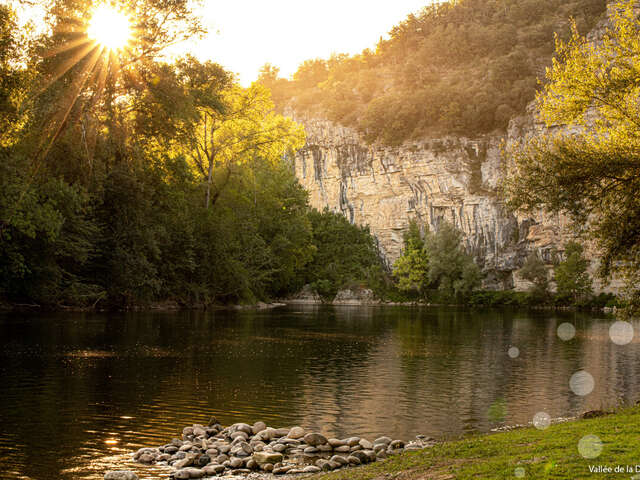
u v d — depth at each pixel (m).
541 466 7.76
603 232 20.36
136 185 46.19
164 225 54.47
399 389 18.42
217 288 62.88
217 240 61.28
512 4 156.25
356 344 31.36
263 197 76.50
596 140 21.08
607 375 21.66
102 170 44.91
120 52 38.47
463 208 106.06
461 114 117.69
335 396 17.12
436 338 35.72
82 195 40.56
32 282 42.41
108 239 47.91
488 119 114.25
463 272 94.31
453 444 10.78
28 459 10.44
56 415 13.80
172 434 12.53
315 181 134.88
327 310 70.81
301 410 15.21
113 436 12.19
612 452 8.32
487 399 16.97
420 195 113.44
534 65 121.81
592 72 21.14
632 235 20.11
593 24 127.44
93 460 10.51
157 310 53.38
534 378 20.83
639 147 19.98
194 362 23.00
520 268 93.19
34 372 19.30
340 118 134.62
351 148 127.38
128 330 33.59
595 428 10.60
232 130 61.94
